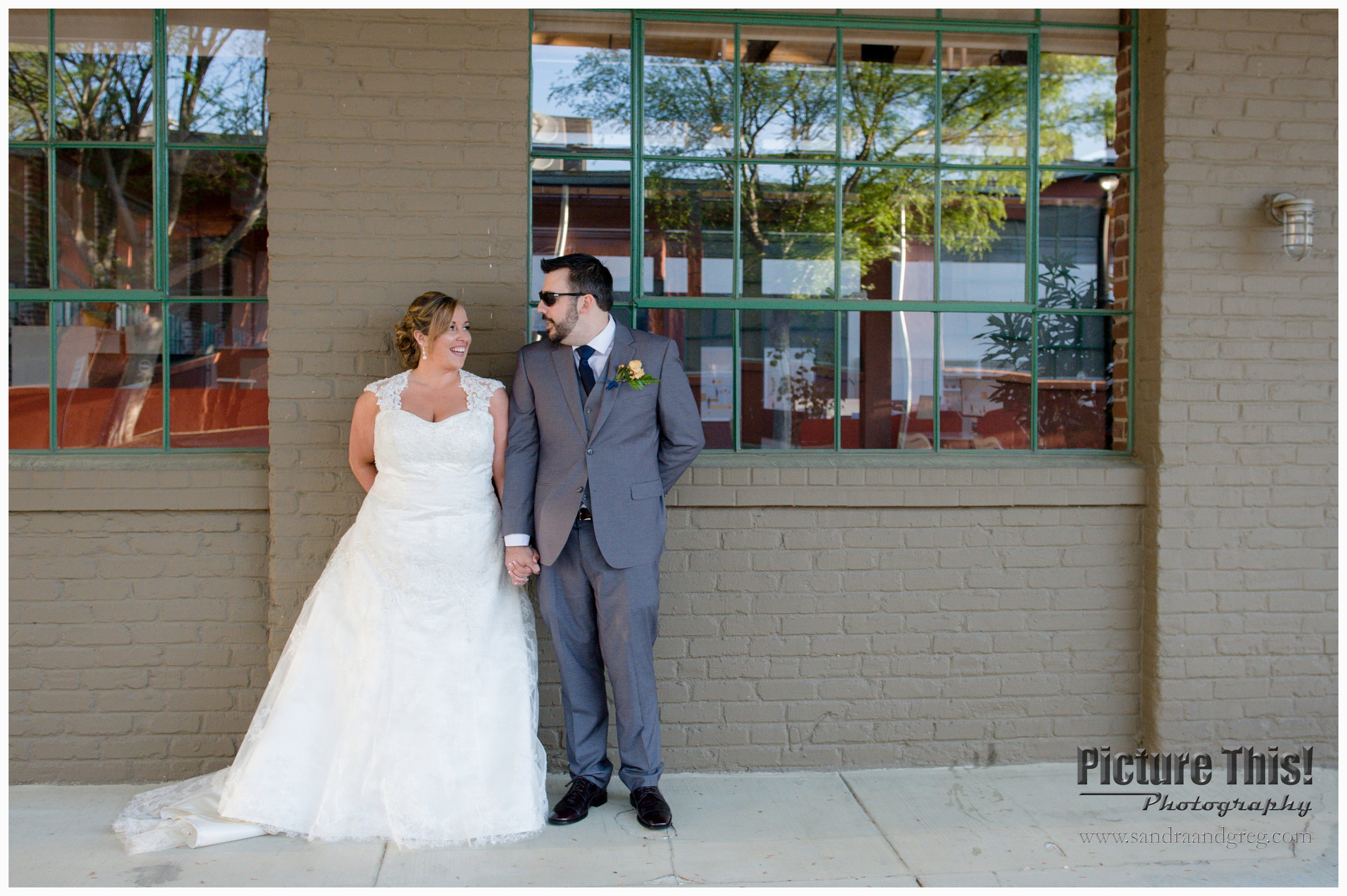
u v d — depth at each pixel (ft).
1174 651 11.02
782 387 11.39
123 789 10.39
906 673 11.10
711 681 10.93
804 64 11.32
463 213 10.38
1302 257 10.64
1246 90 10.89
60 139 10.91
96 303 10.93
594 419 9.34
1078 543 11.19
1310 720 11.19
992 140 11.55
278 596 10.34
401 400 9.30
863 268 11.46
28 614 10.39
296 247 10.22
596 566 9.41
